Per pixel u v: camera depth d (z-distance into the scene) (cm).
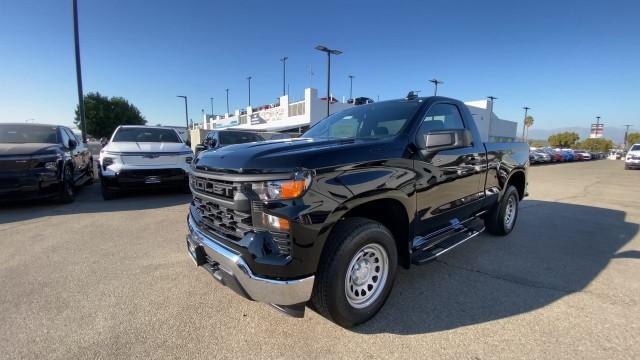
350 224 230
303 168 204
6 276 330
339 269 220
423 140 294
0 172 568
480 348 222
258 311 267
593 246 438
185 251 402
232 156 235
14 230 489
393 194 251
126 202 698
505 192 456
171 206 656
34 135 737
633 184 1218
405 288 309
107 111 4850
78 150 857
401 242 282
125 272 341
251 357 213
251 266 211
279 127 3039
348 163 227
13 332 238
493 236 478
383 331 241
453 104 357
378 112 332
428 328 245
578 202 788
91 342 227
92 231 483
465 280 327
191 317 258
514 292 303
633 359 211
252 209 214
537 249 421
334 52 2220
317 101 2953
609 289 311
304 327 245
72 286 309
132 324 249
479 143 386
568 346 225
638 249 427
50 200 707
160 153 710
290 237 203
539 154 3216
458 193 341
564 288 312
